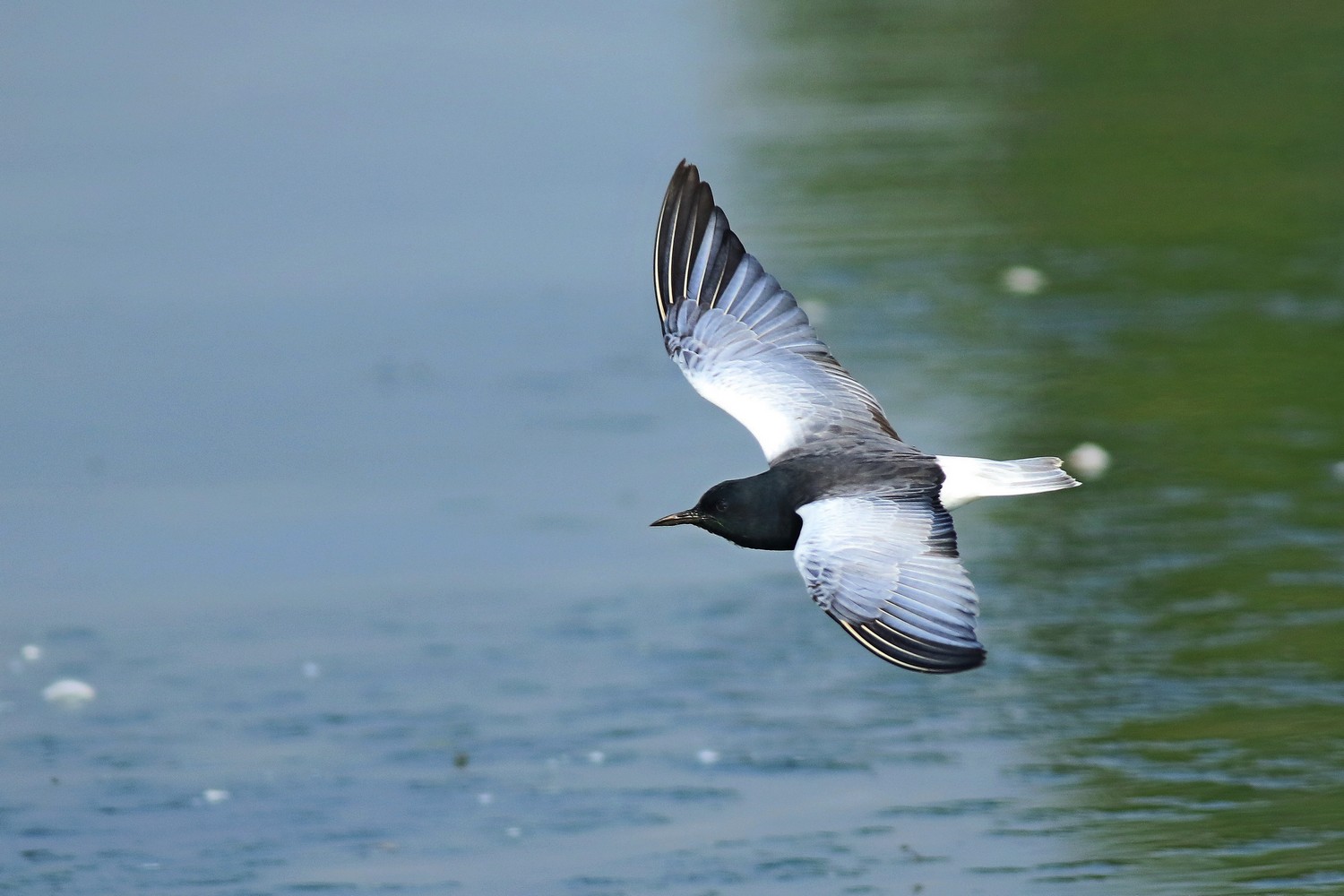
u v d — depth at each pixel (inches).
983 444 666.8
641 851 440.1
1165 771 464.1
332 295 901.2
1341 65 1219.2
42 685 537.6
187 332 851.4
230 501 668.1
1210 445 666.8
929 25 1432.1
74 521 655.1
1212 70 1229.1
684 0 1576.0
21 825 464.1
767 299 343.9
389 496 666.2
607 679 529.0
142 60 1395.2
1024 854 428.8
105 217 1034.7
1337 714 486.3
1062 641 535.2
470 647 551.5
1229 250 892.6
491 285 909.2
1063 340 783.1
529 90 1289.4
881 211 978.7
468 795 470.9
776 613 571.2
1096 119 1139.3
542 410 743.7
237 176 1111.6
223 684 534.6
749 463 683.4
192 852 448.1
